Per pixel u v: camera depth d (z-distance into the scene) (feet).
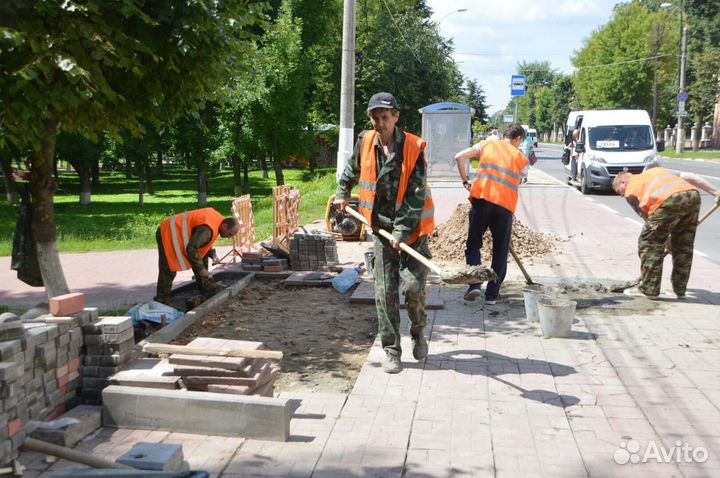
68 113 17.22
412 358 17.79
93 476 10.21
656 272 23.65
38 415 12.70
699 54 180.55
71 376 13.69
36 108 15.34
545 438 12.92
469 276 14.85
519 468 11.72
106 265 36.22
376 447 12.55
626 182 24.66
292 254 29.96
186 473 9.93
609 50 189.88
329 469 11.70
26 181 20.34
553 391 15.33
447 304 23.63
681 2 193.88
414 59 125.39
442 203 61.16
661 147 72.28
